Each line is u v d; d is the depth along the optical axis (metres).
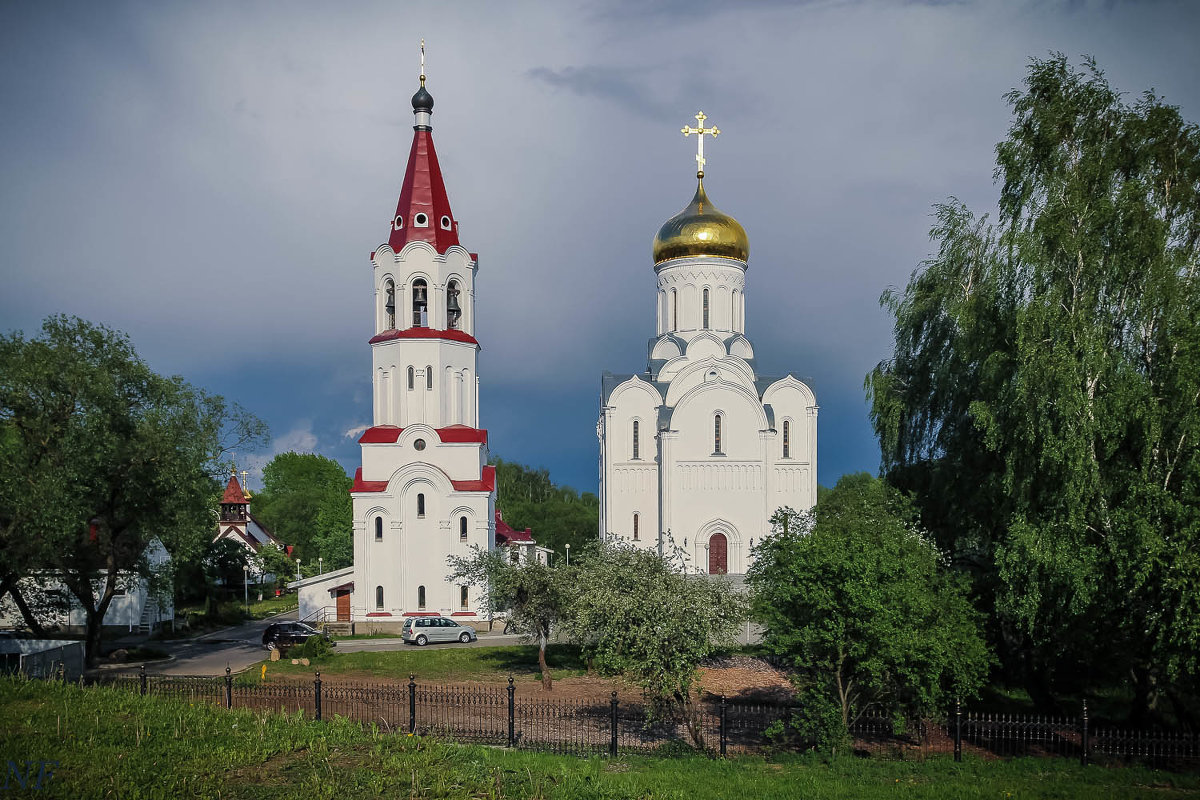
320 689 28.80
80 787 16.98
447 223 60.75
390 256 59.94
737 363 67.75
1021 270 29.70
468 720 30.14
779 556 30.14
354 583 57.62
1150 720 29.38
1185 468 25.56
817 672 26.47
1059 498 27.66
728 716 31.92
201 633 61.94
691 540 64.44
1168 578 24.08
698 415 65.06
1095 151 28.91
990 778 23.36
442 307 59.84
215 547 74.38
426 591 57.31
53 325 39.03
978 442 35.78
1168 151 28.30
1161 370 26.78
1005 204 31.59
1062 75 30.11
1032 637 30.42
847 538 27.22
